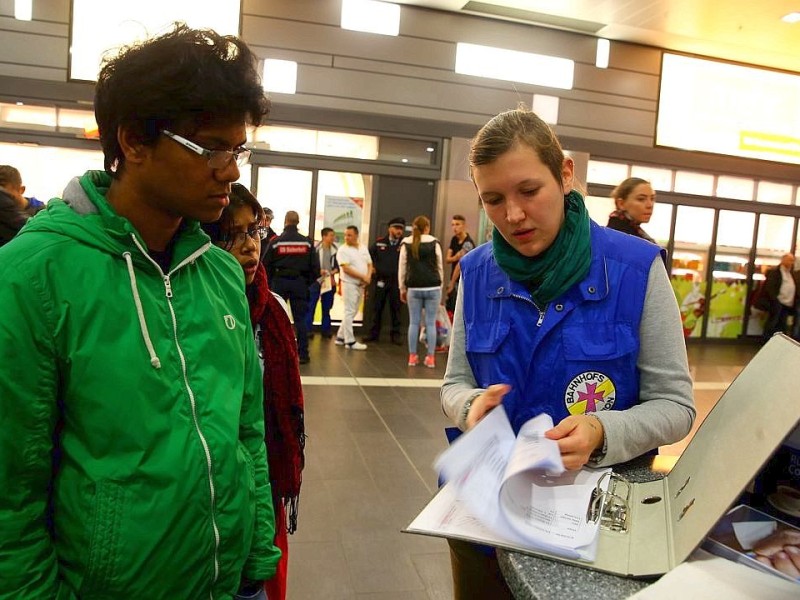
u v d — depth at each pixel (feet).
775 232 31.48
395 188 27.07
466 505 2.63
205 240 3.50
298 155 25.77
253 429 3.96
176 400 3.11
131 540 2.93
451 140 26.81
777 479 2.89
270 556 3.86
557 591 2.33
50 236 2.91
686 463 2.89
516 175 3.32
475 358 3.91
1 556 2.72
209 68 2.88
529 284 3.68
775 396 2.26
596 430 3.07
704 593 2.13
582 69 28.12
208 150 2.97
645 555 2.48
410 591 7.57
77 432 2.92
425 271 20.71
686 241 30.40
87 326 2.88
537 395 3.61
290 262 19.72
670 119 29.22
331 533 8.84
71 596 2.93
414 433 13.57
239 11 24.25
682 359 3.51
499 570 3.67
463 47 26.73
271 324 5.60
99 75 3.04
